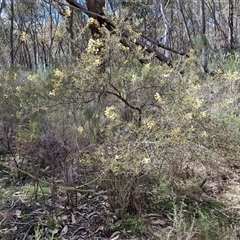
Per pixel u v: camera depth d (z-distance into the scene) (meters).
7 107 2.60
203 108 1.99
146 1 8.48
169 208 1.97
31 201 2.13
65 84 1.93
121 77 1.93
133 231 1.78
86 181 2.13
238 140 2.09
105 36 2.11
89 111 2.06
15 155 2.58
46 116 2.33
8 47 15.61
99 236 1.77
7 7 13.33
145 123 1.78
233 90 2.53
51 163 2.23
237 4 8.65
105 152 1.83
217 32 8.78
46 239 1.74
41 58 13.91
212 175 2.31
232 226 1.75
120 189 1.88
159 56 3.65
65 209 2.01
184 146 1.88
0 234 1.78
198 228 1.68
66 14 2.49
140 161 1.64
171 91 1.95
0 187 2.37
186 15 12.71
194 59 2.70
